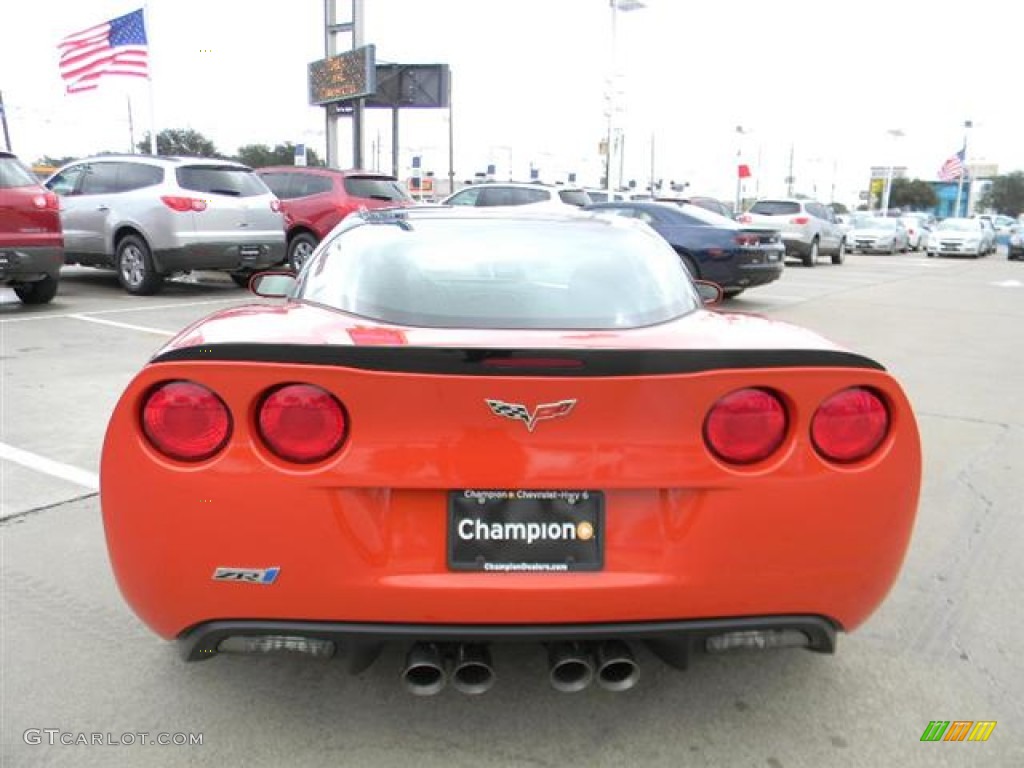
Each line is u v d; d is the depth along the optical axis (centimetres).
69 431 546
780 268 1358
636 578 218
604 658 225
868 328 1134
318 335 233
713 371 215
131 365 739
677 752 247
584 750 247
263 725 255
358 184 1481
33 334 883
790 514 220
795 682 283
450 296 271
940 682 285
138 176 1177
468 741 250
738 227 1292
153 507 215
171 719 258
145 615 226
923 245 3831
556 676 230
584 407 212
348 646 221
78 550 372
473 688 224
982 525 427
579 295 278
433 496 218
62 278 1428
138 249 1175
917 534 414
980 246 3155
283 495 212
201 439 214
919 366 863
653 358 212
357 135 2327
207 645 222
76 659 288
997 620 329
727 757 245
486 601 215
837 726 260
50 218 977
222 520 213
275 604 216
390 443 213
